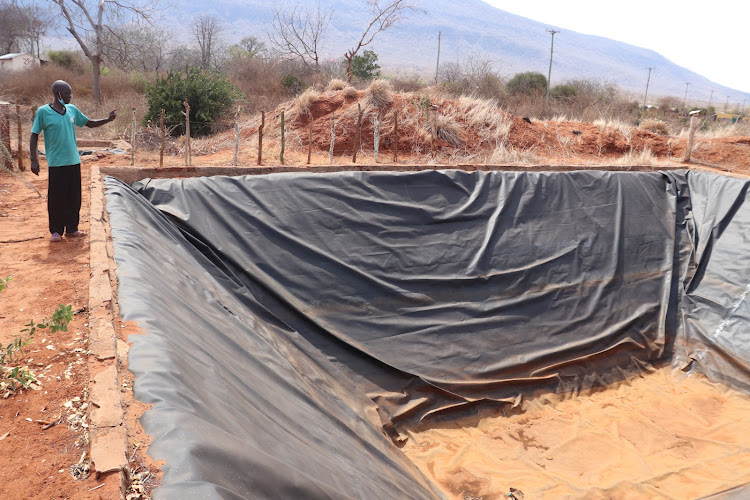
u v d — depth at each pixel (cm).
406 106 1409
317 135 1321
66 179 612
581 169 1160
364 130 1323
